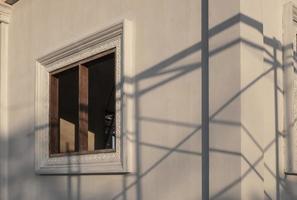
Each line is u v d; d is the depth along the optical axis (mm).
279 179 4438
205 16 4297
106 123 7594
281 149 4512
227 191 3832
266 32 4469
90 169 5422
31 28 7090
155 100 4723
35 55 6914
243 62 3883
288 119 4539
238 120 3812
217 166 3938
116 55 5199
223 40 4020
